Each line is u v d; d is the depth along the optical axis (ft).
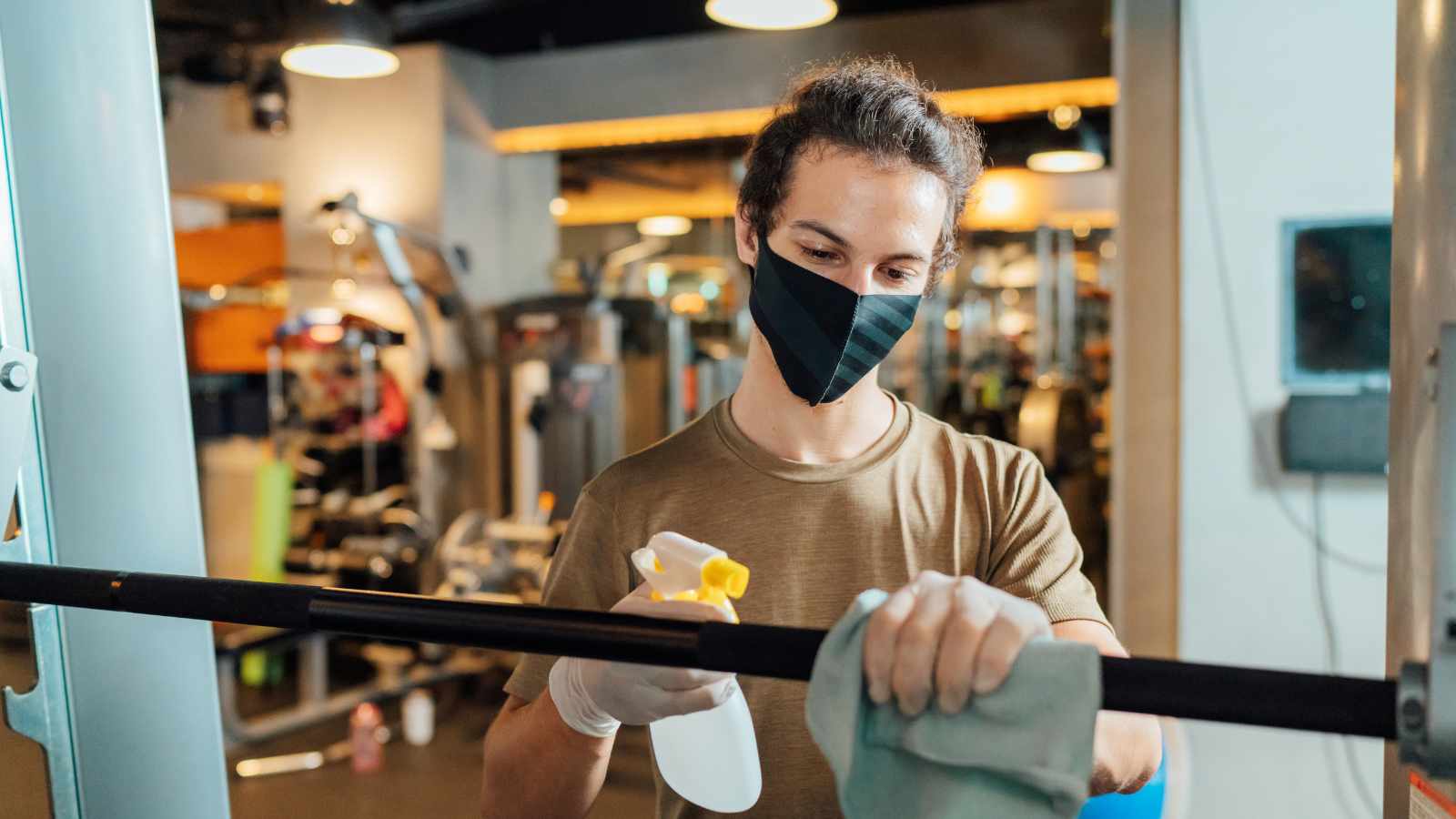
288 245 19.07
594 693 2.59
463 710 15.98
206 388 19.76
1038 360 20.21
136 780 3.51
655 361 18.08
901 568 3.45
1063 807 1.81
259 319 18.99
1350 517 9.72
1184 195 10.10
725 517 3.51
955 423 19.92
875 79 3.33
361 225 18.43
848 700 1.87
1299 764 9.89
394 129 18.49
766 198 3.39
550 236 20.48
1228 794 10.07
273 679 17.37
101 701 3.41
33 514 3.23
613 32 20.10
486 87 19.25
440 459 18.21
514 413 17.38
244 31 15.76
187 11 15.10
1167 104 10.36
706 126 18.61
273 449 17.35
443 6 16.66
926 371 20.22
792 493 3.48
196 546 3.67
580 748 2.97
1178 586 10.36
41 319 3.29
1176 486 10.56
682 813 3.42
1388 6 9.45
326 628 2.38
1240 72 9.86
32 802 3.39
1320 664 9.91
